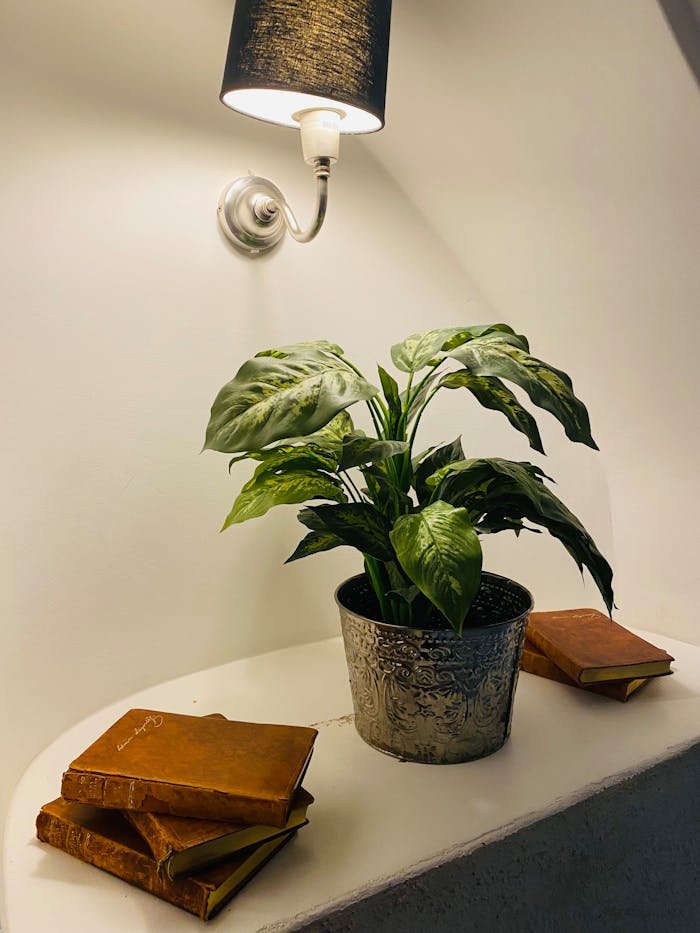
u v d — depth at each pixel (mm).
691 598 1178
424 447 1170
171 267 940
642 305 1035
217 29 959
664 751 809
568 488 1283
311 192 1054
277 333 1035
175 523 978
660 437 1159
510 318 1234
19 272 835
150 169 917
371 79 743
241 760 649
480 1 837
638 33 785
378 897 609
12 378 841
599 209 973
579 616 1088
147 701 917
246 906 582
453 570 633
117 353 911
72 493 896
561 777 757
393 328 1140
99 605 929
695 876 864
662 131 854
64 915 569
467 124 985
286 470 806
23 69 824
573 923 750
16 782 879
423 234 1155
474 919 672
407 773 767
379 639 757
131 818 616
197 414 980
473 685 755
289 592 1083
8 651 866
